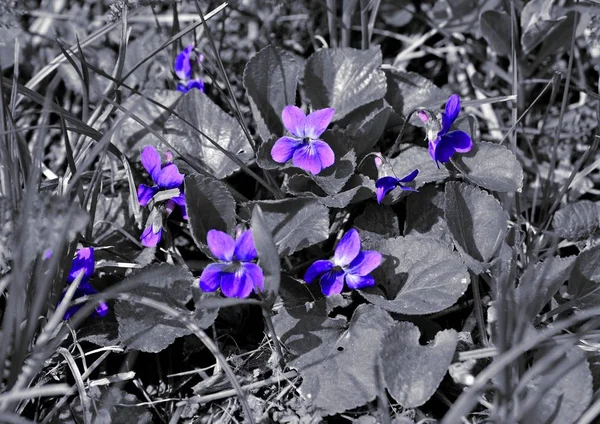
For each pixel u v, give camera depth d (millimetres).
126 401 305
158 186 328
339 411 291
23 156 314
